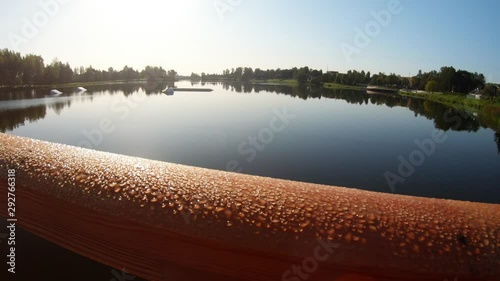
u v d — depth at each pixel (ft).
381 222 1.98
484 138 66.33
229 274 2.10
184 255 2.14
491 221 2.03
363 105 135.23
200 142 55.47
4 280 2.63
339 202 2.17
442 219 2.03
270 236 1.94
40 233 2.71
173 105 116.88
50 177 2.58
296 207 2.09
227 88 244.42
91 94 159.33
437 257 1.82
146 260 2.28
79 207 2.38
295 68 327.67
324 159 46.91
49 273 2.67
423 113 112.68
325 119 90.07
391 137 65.87
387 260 1.83
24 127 64.90
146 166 2.63
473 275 1.79
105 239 2.37
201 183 2.36
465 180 37.37
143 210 2.17
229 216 2.04
